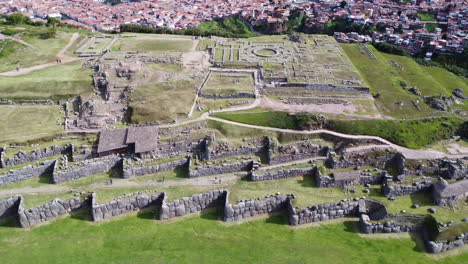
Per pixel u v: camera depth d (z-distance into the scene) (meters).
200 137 87.88
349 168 83.50
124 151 84.69
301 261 66.00
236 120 92.00
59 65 118.56
